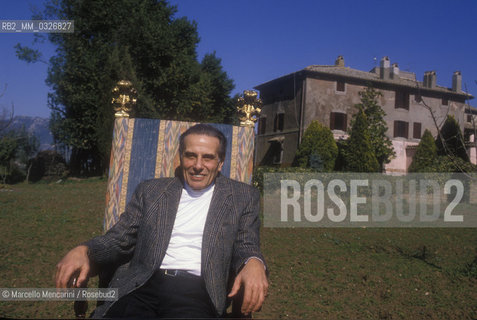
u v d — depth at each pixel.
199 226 2.35
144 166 2.90
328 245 8.15
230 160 3.01
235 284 1.99
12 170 22.52
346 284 5.55
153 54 24.05
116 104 2.94
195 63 28.09
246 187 2.48
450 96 31.33
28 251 6.31
